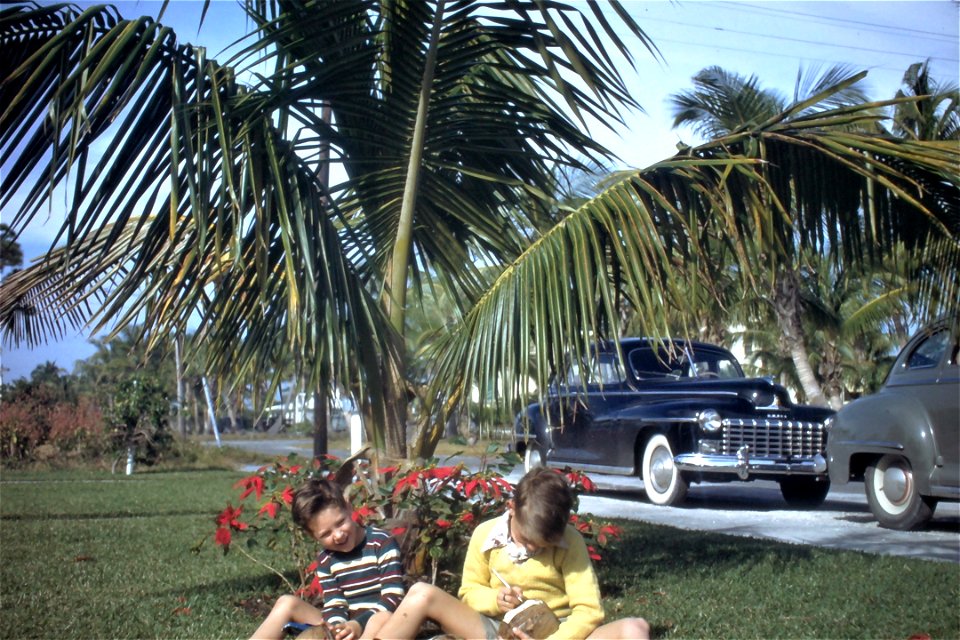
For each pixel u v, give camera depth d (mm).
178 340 5055
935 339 9133
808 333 27875
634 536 8438
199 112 4441
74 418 21516
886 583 6199
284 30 4777
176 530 9023
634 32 4676
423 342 6055
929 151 5027
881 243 5621
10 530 9047
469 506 5285
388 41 5238
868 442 9570
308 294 4547
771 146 5449
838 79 15453
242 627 5191
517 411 5238
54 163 3941
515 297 5176
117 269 4914
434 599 3697
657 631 5105
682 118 19047
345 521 4020
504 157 5715
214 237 4586
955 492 8633
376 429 5281
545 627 3611
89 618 5371
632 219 5047
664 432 11742
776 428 11289
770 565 6840
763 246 5289
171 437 21500
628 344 12883
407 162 5480
